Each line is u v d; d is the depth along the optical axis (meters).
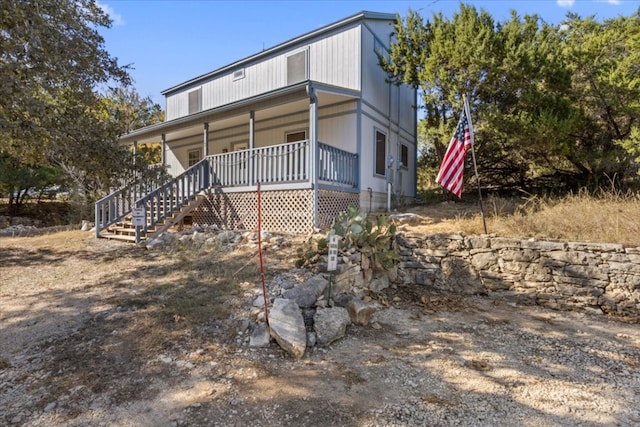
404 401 3.32
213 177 11.25
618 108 10.25
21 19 5.34
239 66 14.89
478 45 10.05
